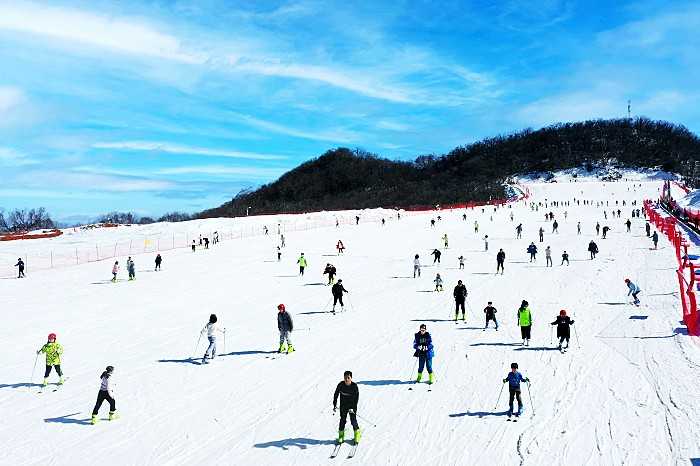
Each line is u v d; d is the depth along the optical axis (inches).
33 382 634.8
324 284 1283.2
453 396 557.6
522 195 4827.8
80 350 760.3
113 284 1347.2
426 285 1234.0
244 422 509.4
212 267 1593.3
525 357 674.2
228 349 753.0
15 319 957.8
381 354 712.4
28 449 462.3
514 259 1590.8
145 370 666.2
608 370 603.5
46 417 531.5
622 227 2356.1
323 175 7583.7
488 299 1050.7
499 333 798.5
